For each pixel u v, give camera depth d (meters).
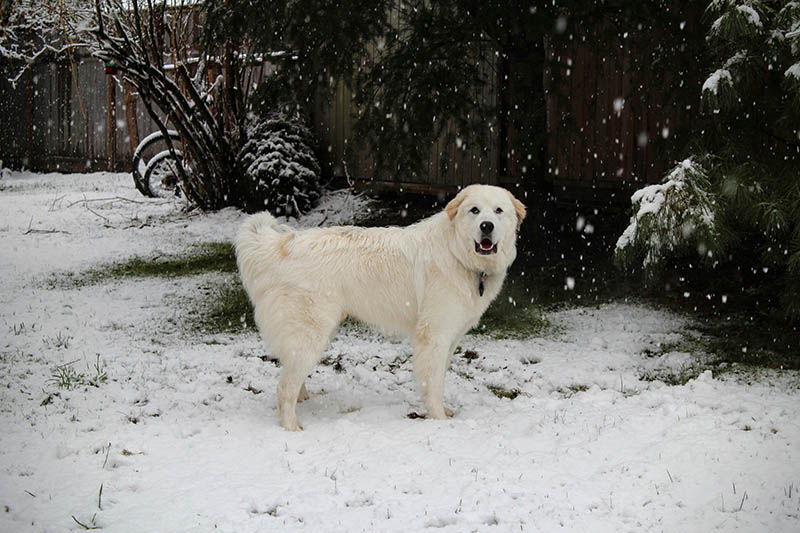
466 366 4.13
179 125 7.25
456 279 3.52
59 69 12.45
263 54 5.14
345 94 7.76
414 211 7.10
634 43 4.84
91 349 4.18
